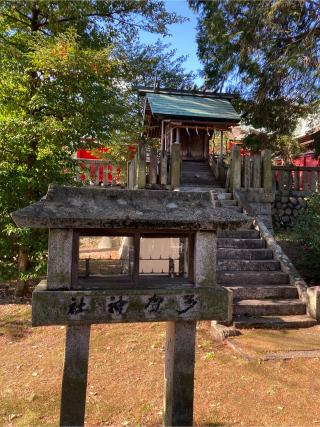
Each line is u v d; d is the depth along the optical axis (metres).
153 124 12.52
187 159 12.11
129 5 7.80
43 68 6.16
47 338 5.46
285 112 12.05
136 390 3.95
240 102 12.62
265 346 4.78
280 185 11.16
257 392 3.83
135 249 2.70
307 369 4.24
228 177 9.21
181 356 2.79
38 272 6.79
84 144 7.04
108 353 4.82
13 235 6.73
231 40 11.91
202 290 2.70
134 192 2.74
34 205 2.46
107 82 7.02
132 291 2.58
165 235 2.77
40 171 6.81
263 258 7.14
